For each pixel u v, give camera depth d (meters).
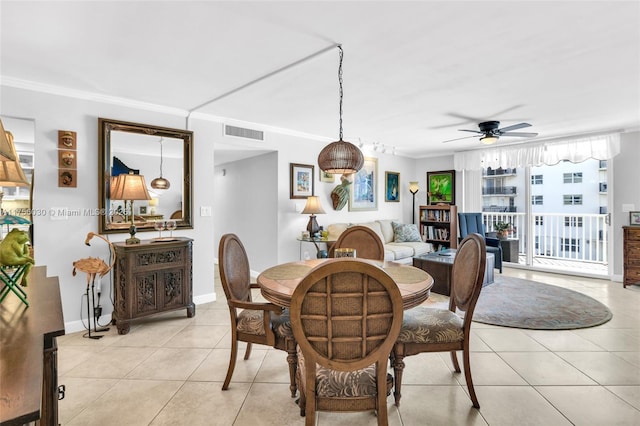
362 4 1.78
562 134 5.14
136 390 2.12
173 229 3.62
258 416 1.86
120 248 3.07
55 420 1.05
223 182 6.27
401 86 3.02
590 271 5.42
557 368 2.36
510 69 2.64
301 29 2.04
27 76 2.76
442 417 1.83
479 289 1.86
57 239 3.03
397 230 6.02
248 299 2.45
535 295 4.16
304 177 5.13
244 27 2.01
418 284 1.91
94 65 2.55
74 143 3.10
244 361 2.52
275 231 4.88
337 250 2.45
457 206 6.56
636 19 1.91
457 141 5.66
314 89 3.10
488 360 2.49
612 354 2.56
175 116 3.75
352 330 1.34
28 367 0.79
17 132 3.70
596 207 5.66
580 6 1.79
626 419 1.80
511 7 1.80
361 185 6.07
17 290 1.42
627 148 4.79
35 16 1.87
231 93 3.21
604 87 3.05
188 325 3.27
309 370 1.37
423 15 1.88
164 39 2.16
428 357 2.58
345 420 1.82
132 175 3.30
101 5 1.77
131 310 3.04
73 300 3.12
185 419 1.83
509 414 1.85
